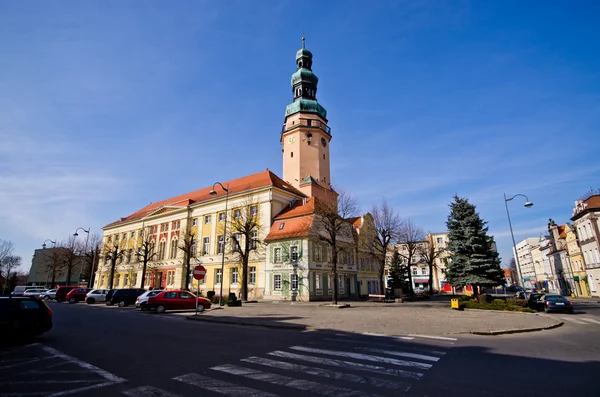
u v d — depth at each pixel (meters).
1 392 6.11
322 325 14.95
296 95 50.25
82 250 68.44
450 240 31.52
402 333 12.82
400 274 51.38
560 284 65.62
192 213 49.31
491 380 6.70
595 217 46.22
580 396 5.76
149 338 11.96
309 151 46.75
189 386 6.36
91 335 12.74
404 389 6.13
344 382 6.56
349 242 42.38
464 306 23.92
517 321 16.59
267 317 18.36
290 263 36.12
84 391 6.14
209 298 34.16
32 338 12.02
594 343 10.96
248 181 47.59
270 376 6.98
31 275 85.00
